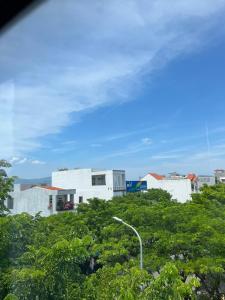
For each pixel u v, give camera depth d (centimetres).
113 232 2456
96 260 2217
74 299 1014
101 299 1031
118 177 6956
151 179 8300
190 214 2386
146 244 2280
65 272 1014
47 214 5188
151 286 947
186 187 8044
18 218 1219
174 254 2105
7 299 921
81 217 2866
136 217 2447
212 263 1892
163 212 2394
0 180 1412
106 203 3278
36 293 991
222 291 2281
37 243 1241
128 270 1170
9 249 1148
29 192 5300
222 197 3039
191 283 1012
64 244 1012
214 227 2141
